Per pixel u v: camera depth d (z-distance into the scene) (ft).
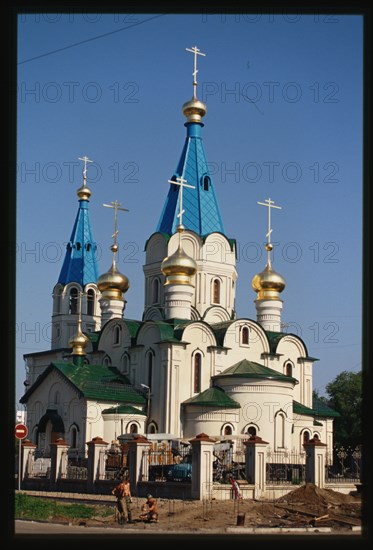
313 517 126.31
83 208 339.98
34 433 253.24
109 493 174.29
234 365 240.32
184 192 269.23
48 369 250.37
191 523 119.75
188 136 277.23
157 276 268.41
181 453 200.44
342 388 357.00
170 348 233.96
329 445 270.46
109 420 230.89
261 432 225.56
